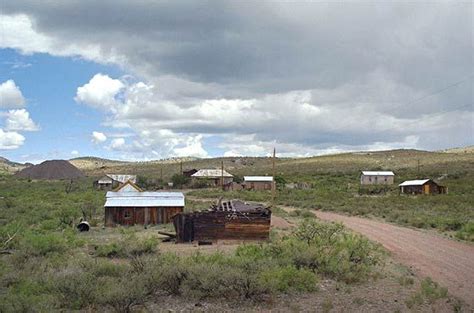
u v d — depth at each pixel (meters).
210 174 112.81
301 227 28.61
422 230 36.41
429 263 22.77
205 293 15.80
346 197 73.62
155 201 41.22
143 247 23.69
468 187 87.19
